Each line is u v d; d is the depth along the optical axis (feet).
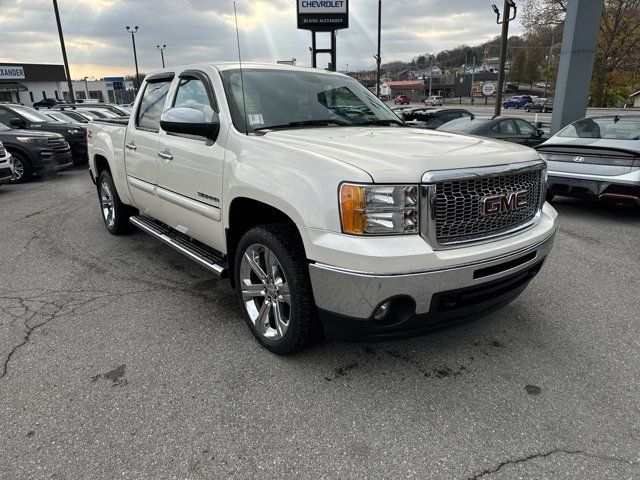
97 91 235.61
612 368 9.67
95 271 15.21
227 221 10.61
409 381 9.18
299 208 8.29
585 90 36.29
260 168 9.30
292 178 8.55
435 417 8.14
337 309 8.16
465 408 8.38
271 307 10.06
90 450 7.32
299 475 6.87
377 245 7.63
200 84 12.10
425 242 7.88
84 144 43.96
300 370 9.52
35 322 11.62
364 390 8.89
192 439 7.58
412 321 8.14
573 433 7.73
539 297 13.23
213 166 10.80
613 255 16.89
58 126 42.60
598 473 6.89
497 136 34.73
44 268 15.49
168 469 6.95
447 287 8.02
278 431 7.79
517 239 8.99
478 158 8.48
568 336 11.00
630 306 12.62
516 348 10.44
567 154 22.02
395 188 7.69
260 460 7.15
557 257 16.69
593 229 20.44
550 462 7.11
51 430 7.76
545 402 8.55
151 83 14.90
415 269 7.67
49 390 8.84
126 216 18.43
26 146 33.83
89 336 10.92
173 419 8.05
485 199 8.47
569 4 35.47
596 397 8.70
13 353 10.18
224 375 9.34
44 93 185.06
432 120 53.93
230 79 11.57
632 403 8.52
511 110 161.68
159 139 13.25
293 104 11.91
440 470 6.97
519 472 6.93
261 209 10.25
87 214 23.48
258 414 8.20
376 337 8.33
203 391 8.83
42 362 9.82
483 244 8.50
